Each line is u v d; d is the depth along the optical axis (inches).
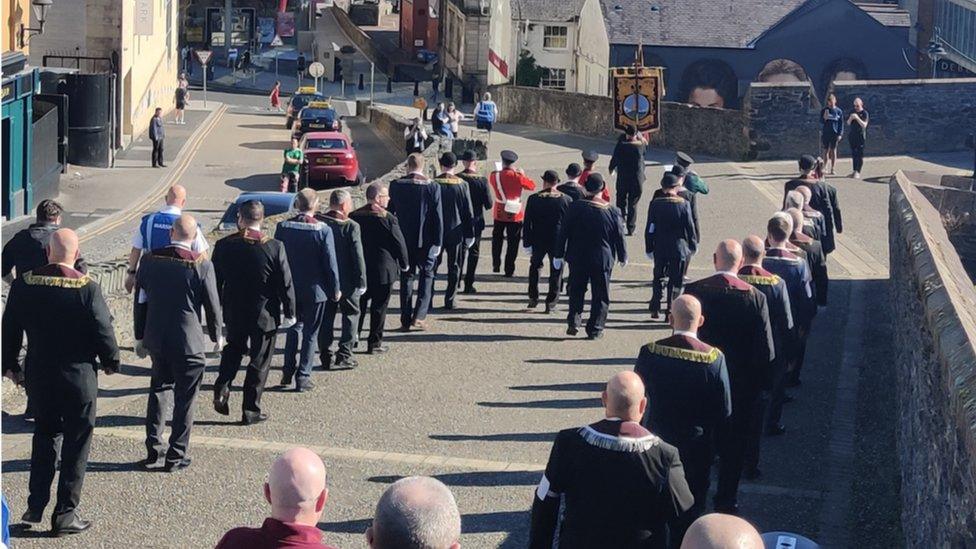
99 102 1786.4
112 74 1887.3
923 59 2532.0
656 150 1480.1
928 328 403.9
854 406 545.6
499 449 464.4
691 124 1459.2
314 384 537.0
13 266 495.8
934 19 2539.4
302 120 2190.0
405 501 187.2
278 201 900.6
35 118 1592.0
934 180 973.2
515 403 524.7
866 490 446.3
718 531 190.7
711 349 358.3
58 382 369.4
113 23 2007.9
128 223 1427.2
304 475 219.9
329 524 386.9
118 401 499.8
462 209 675.4
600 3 2544.3
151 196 1609.3
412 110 3228.3
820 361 616.1
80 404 371.9
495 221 783.1
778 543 226.4
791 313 486.3
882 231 972.6
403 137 2191.2
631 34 2453.2
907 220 616.1
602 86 2610.7
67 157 1733.5
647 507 278.2
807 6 2410.2
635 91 1272.1
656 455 278.8
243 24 4269.2
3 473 418.0
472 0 3693.4
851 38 2416.3
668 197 671.1
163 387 428.1
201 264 422.6
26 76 1268.5
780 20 2421.3
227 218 892.6
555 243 685.3
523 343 627.2
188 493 406.9
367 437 470.9
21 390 498.9
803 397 555.8
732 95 2436.0
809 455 480.4
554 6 3277.6
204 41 4067.4
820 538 399.9
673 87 2445.9
